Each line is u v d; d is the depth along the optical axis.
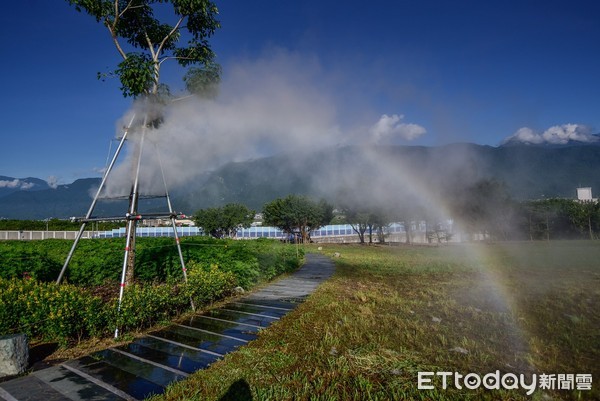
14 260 9.84
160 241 20.25
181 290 8.78
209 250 13.26
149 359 5.78
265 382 4.79
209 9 9.59
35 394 4.61
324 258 24.86
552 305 8.98
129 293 7.34
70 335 6.52
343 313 8.27
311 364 5.33
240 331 7.29
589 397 4.28
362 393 4.45
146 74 8.23
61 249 14.37
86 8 8.65
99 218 8.35
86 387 4.80
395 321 7.47
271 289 12.34
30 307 6.39
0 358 5.12
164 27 10.09
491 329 6.92
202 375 5.03
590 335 6.45
